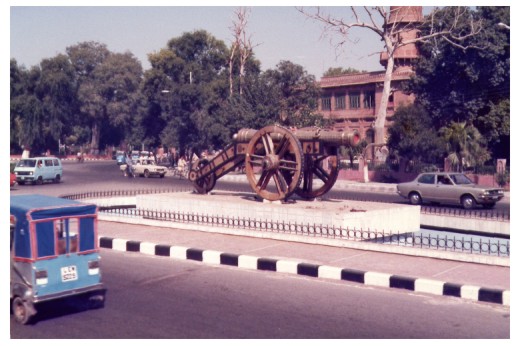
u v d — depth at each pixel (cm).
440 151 3475
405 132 3675
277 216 1534
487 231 1667
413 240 1305
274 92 4203
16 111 6600
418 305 880
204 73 5872
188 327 787
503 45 3922
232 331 768
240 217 1617
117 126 8706
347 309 863
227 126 4412
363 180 3759
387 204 1664
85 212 842
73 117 8062
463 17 3922
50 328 788
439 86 4166
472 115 4062
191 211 1739
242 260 1146
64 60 6919
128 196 2309
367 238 1360
